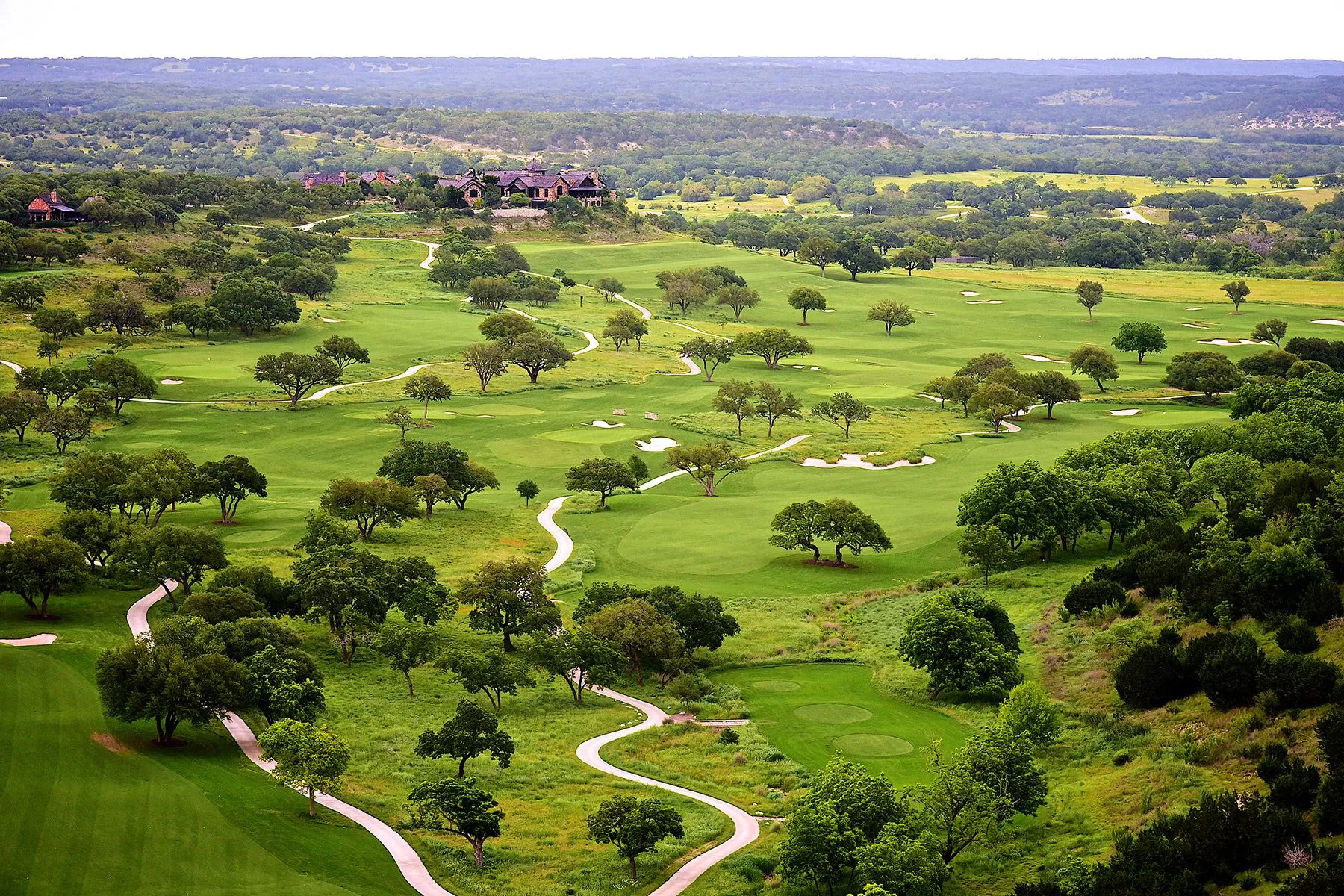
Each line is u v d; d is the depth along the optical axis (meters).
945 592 81.69
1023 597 89.19
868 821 51.94
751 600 92.69
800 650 83.06
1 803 52.97
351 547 91.81
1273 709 59.69
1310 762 54.09
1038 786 54.88
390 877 51.91
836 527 98.94
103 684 62.53
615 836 53.12
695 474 126.06
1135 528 99.75
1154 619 76.56
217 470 106.31
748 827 57.88
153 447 133.25
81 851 50.09
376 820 57.44
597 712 74.31
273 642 72.19
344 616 79.81
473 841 54.03
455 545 105.06
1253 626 70.06
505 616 84.62
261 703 66.12
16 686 66.25
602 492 120.69
